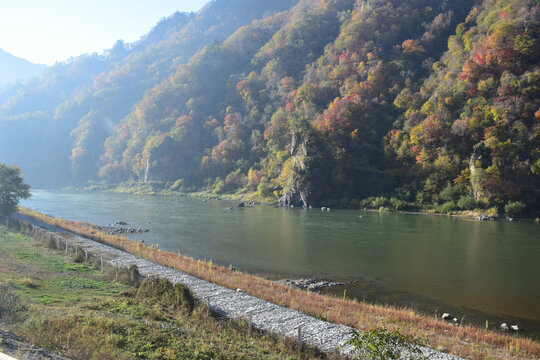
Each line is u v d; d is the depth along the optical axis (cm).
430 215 9200
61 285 2452
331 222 7719
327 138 12631
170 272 2945
